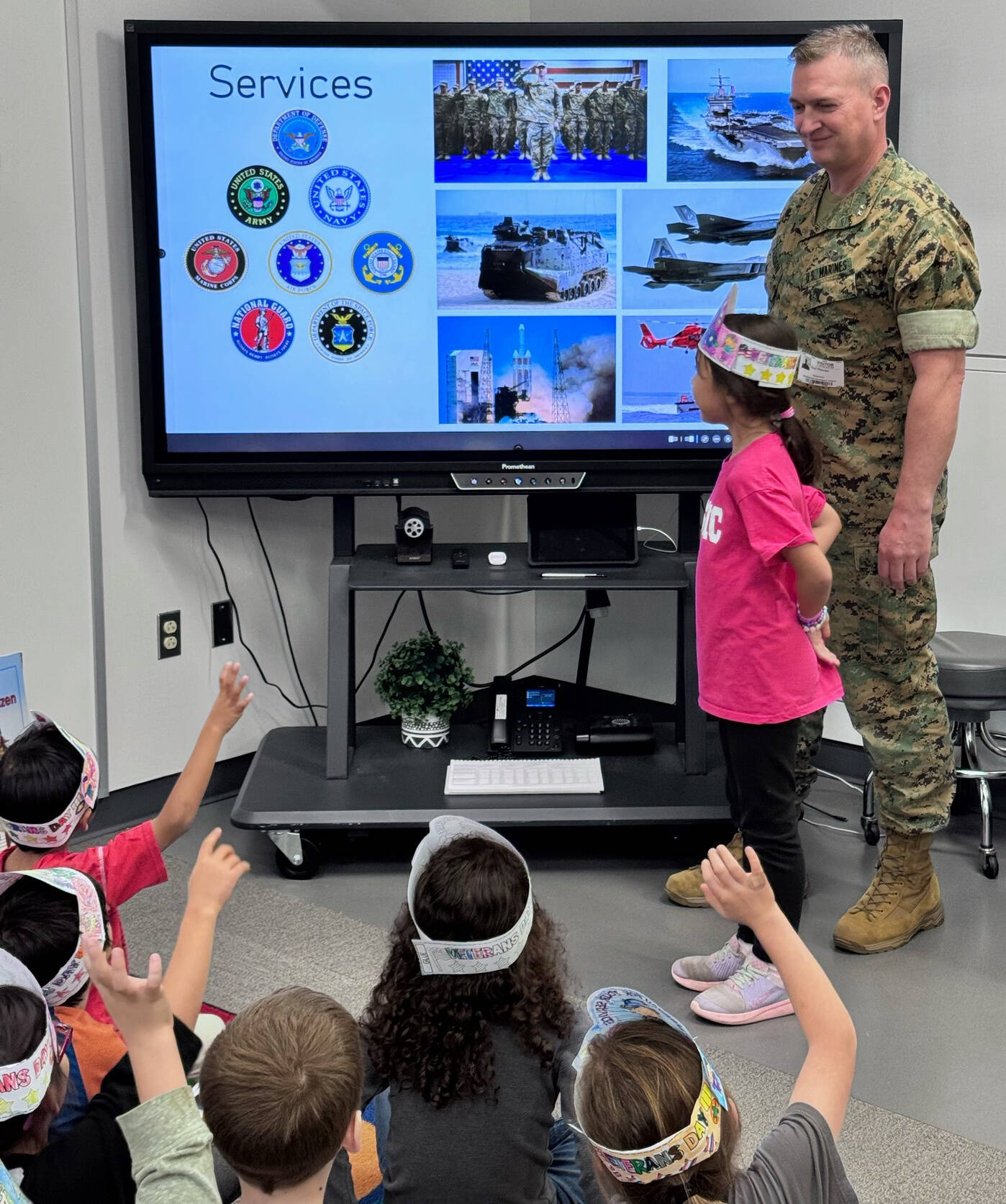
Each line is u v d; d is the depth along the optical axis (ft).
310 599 12.83
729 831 11.18
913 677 9.20
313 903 10.06
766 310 11.10
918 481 8.54
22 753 6.90
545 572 11.00
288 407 11.09
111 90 10.61
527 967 4.94
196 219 10.75
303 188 10.78
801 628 8.12
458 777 10.82
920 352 8.45
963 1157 7.03
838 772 12.44
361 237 10.89
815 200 8.96
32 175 10.13
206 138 10.64
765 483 7.72
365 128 10.74
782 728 8.09
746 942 8.79
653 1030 4.01
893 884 9.41
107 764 11.35
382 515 13.21
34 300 10.28
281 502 12.37
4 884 5.73
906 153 11.25
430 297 10.98
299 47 10.57
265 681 12.55
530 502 11.14
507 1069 4.89
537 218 10.89
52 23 10.10
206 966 4.96
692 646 10.90
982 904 10.01
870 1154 7.04
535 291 11.00
